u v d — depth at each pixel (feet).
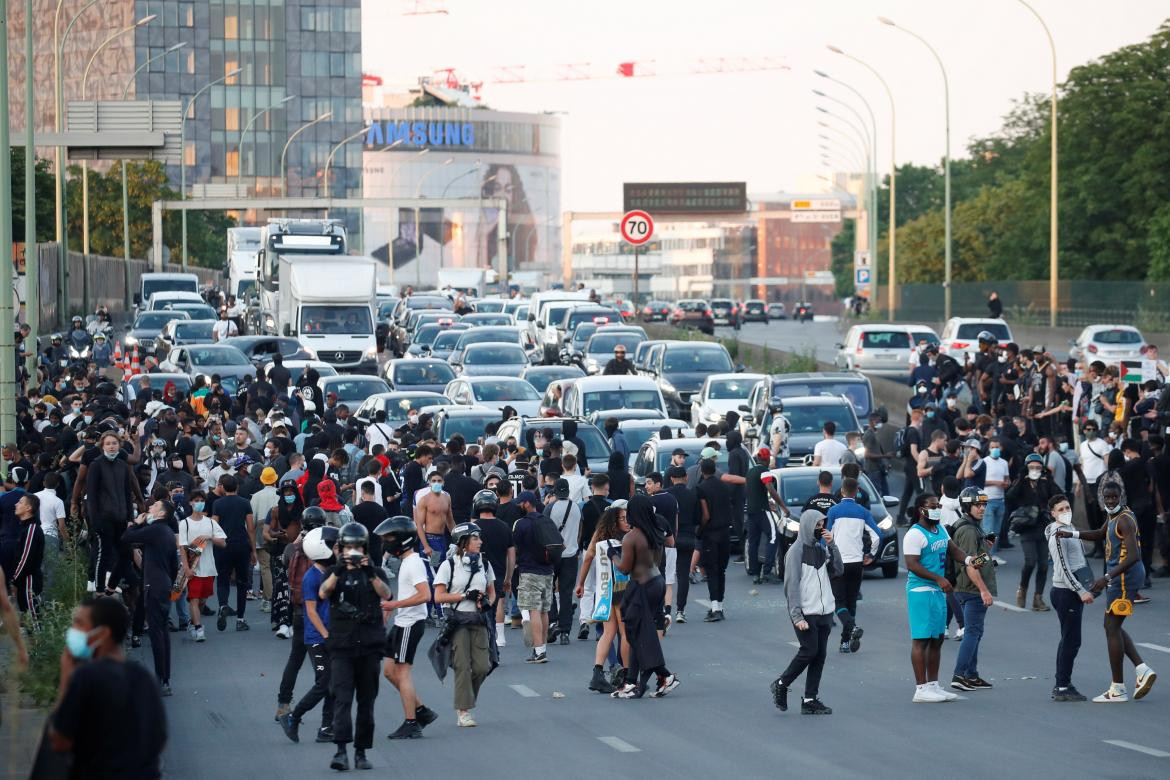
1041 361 262.67
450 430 242.78
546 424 224.74
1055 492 167.53
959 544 125.29
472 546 115.44
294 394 290.76
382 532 111.04
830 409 241.55
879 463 229.66
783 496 198.39
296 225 471.62
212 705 125.80
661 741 108.88
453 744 109.09
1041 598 167.32
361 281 435.53
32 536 140.36
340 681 101.14
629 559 125.29
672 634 157.79
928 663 123.13
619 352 321.11
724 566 165.07
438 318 506.07
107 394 235.81
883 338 383.04
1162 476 178.19
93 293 608.19
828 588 118.32
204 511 166.81
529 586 143.33
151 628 128.47
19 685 100.17
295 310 432.25
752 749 105.60
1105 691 125.70
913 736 109.09
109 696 58.18
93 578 152.35
